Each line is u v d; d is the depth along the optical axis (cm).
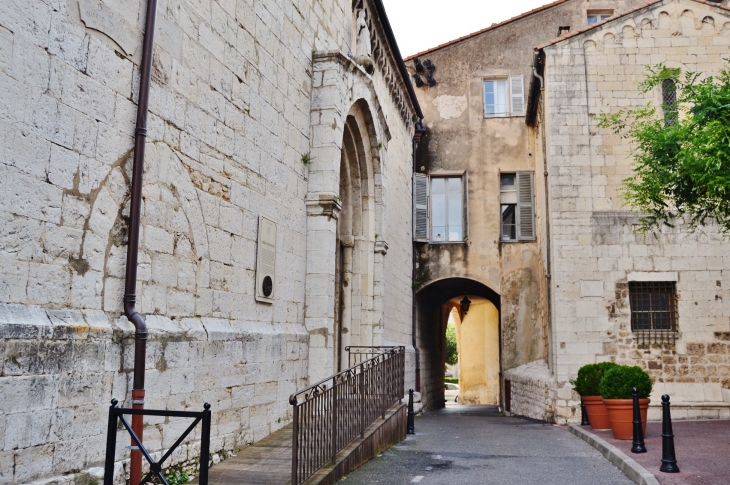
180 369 671
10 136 480
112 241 588
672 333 1549
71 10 545
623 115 1623
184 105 711
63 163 531
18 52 489
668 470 818
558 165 1631
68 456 514
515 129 2189
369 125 1362
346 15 1354
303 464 657
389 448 1059
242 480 653
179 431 668
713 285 1555
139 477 579
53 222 520
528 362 2044
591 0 2231
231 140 815
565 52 1672
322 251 1050
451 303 2977
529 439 1242
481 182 2170
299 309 1020
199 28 747
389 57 1736
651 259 1580
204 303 740
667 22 1659
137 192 609
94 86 569
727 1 1950
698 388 1523
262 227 891
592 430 1284
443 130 2216
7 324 462
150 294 643
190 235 716
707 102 1012
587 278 1584
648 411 1509
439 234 2178
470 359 3156
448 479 806
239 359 800
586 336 1563
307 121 1080
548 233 1700
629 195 1259
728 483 756
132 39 621
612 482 811
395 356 1177
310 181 1073
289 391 948
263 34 920
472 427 1484
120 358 579
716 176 951
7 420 459
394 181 1816
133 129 620
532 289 2083
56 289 521
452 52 2261
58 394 506
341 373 805
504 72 2230
